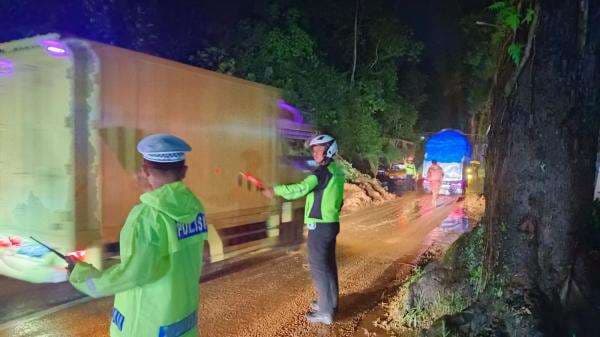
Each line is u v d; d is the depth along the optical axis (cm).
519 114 403
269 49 1617
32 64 548
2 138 569
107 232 549
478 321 409
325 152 501
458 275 534
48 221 544
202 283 673
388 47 2294
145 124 591
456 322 416
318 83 1806
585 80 391
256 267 773
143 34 1277
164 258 230
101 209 543
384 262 811
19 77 555
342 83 1967
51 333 479
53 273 545
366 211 1529
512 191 407
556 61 387
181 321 240
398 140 2686
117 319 238
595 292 389
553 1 386
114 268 223
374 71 2350
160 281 230
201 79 675
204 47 1474
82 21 1150
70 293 596
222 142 721
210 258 717
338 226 519
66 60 525
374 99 2212
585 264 404
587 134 398
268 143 835
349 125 2089
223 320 529
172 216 228
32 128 551
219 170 716
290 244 904
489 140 462
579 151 394
